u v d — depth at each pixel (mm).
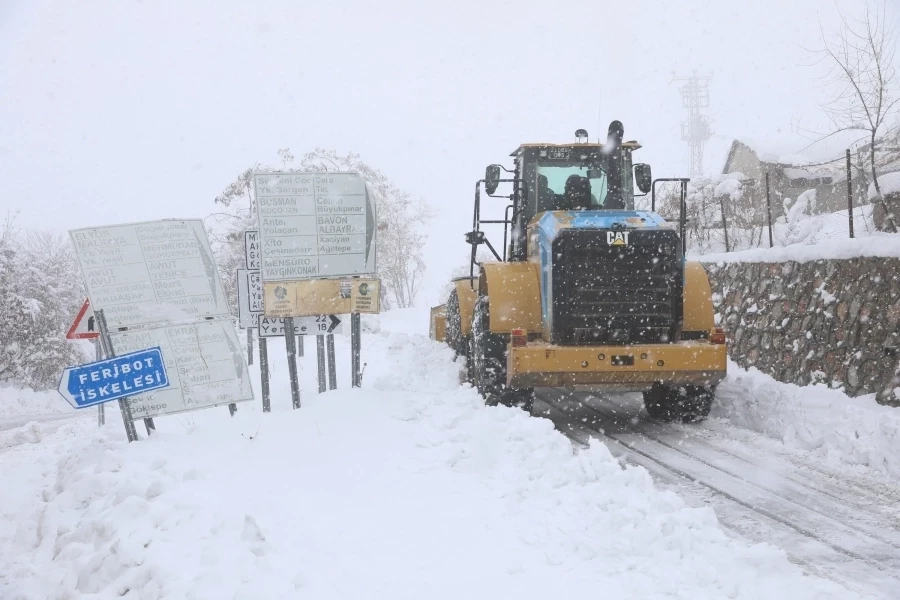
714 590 4434
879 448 7301
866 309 9367
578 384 8703
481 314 9523
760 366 11430
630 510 5309
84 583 4973
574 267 8688
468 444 6812
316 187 8836
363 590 4480
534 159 10086
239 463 6887
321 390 9453
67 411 17062
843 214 14453
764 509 6195
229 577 4602
